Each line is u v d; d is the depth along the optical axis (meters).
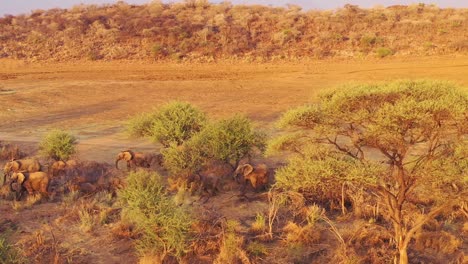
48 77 47.38
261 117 30.19
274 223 13.70
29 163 17.14
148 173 15.54
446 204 10.20
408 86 9.42
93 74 49.19
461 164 9.98
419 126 9.14
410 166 11.78
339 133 10.16
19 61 55.50
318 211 14.10
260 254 11.84
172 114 20.11
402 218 12.82
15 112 31.88
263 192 16.23
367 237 12.47
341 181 9.58
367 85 9.94
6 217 14.19
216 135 17.62
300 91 40.00
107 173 18.53
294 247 12.16
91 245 12.44
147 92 40.09
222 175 17.55
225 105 34.59
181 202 15.07
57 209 14.90
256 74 49.03
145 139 24.69
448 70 46.25
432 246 12.26
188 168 17.12
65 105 34.78
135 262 11.55
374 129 9.19
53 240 12.58
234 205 15.16
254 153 18.83
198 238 11.98
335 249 12.10
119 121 29.53
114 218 14.09
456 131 9.44
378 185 9.80
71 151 20.20
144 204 12.04
